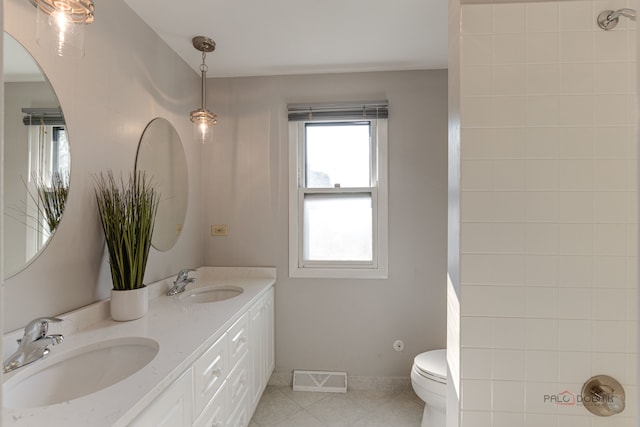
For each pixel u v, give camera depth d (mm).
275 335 2564
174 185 2188
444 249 2453
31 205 1200
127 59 1726
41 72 1232
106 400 868
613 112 1115
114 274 1511
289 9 1784
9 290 1132
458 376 1187
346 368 2520
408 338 2479
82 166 1429
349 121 2551
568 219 1128
